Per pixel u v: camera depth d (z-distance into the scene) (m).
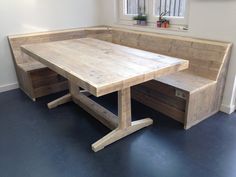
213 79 2.38
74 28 3.64
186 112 2.22
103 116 2.36
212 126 2.34
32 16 3.23
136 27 3.33
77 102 2.80
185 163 1.86
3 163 1.92
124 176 1.75
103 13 3.83
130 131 2.22
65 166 1.87
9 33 3.13
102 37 3.62
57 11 3.42
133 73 1.67
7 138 2.23
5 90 3.31
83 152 2.02
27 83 2.96
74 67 1.84
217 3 2.31
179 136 2.19
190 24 2.62
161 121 2.44
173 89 2.30
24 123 2.48
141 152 2.00
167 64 1.86
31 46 2.63
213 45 2.37
